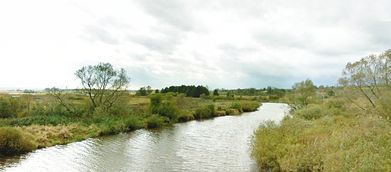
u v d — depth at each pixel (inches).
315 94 2249.0
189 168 960.3
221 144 1368.1
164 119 2144.4
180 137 1569.9
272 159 868.0
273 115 2898.6
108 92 2122.3
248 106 3452.3
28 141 1169.4
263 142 927.7
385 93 1061.8
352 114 1286.9
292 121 1126.4
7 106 1793.8
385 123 839.7
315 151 745.0
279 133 953.5
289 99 2380.7
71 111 1975.9
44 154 1124.5
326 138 764.0
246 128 1939.0
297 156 756.6
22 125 1573.6
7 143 1095.6
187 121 2368.4
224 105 3420.3
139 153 1179.3
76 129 1585.9
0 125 1518.2
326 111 1465.3
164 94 2429.9
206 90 4793.3
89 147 1278.3
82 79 2038.6
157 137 1563.7
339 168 585.6
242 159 1070.4
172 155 1142.3
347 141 686.5
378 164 527.8
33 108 1952.5
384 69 1245.7
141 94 3902.6
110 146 1309.1
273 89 6658.5
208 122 2297.0
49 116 1819.6
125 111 2118.6
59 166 970.7
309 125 1053.2
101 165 995.3
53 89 2014.0
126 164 1010.7
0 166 946.7
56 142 1318.9
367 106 1264.8
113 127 1678.2
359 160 565.9
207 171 924.0
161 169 949.8
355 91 1363.2
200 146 1322.6
